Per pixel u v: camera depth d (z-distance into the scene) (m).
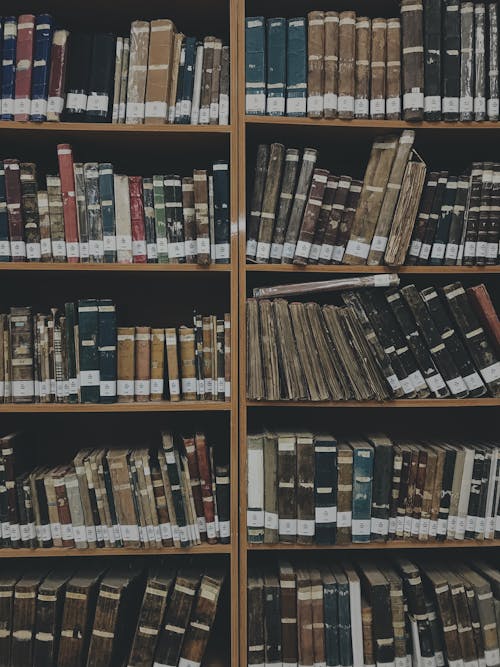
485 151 1.62
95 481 1.40
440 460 1.43
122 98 1.39
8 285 1.70
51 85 1.37
